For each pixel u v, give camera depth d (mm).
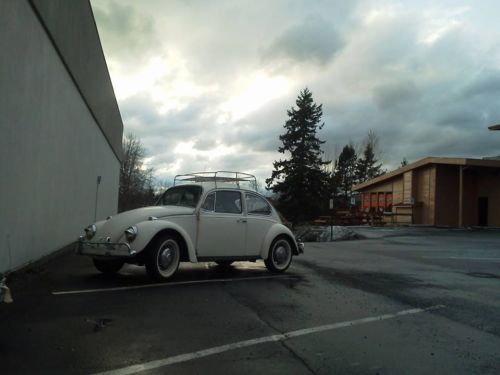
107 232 7957
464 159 28578
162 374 3896
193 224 8633
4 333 4848
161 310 6066
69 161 12367
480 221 31188
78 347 4480
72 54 11633
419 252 15195
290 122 48688
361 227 30250
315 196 47219
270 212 10016
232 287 7953
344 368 4176
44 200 9781
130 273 9062
